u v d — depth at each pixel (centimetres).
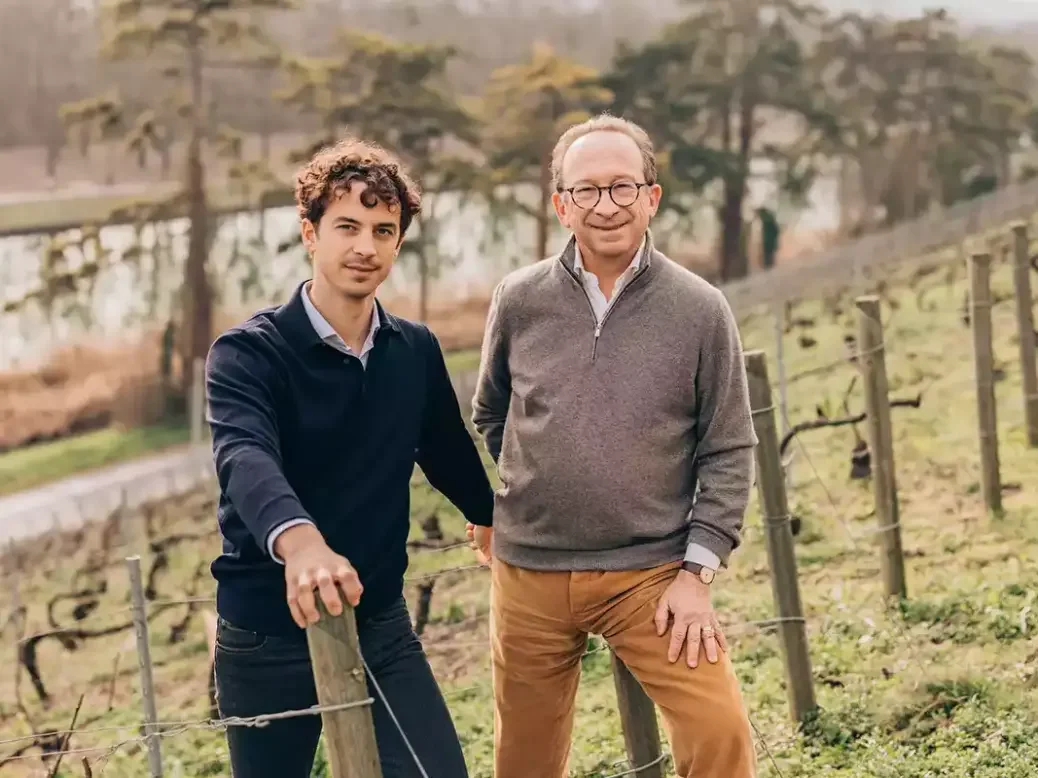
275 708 266
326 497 266
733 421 284
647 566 285
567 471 284
